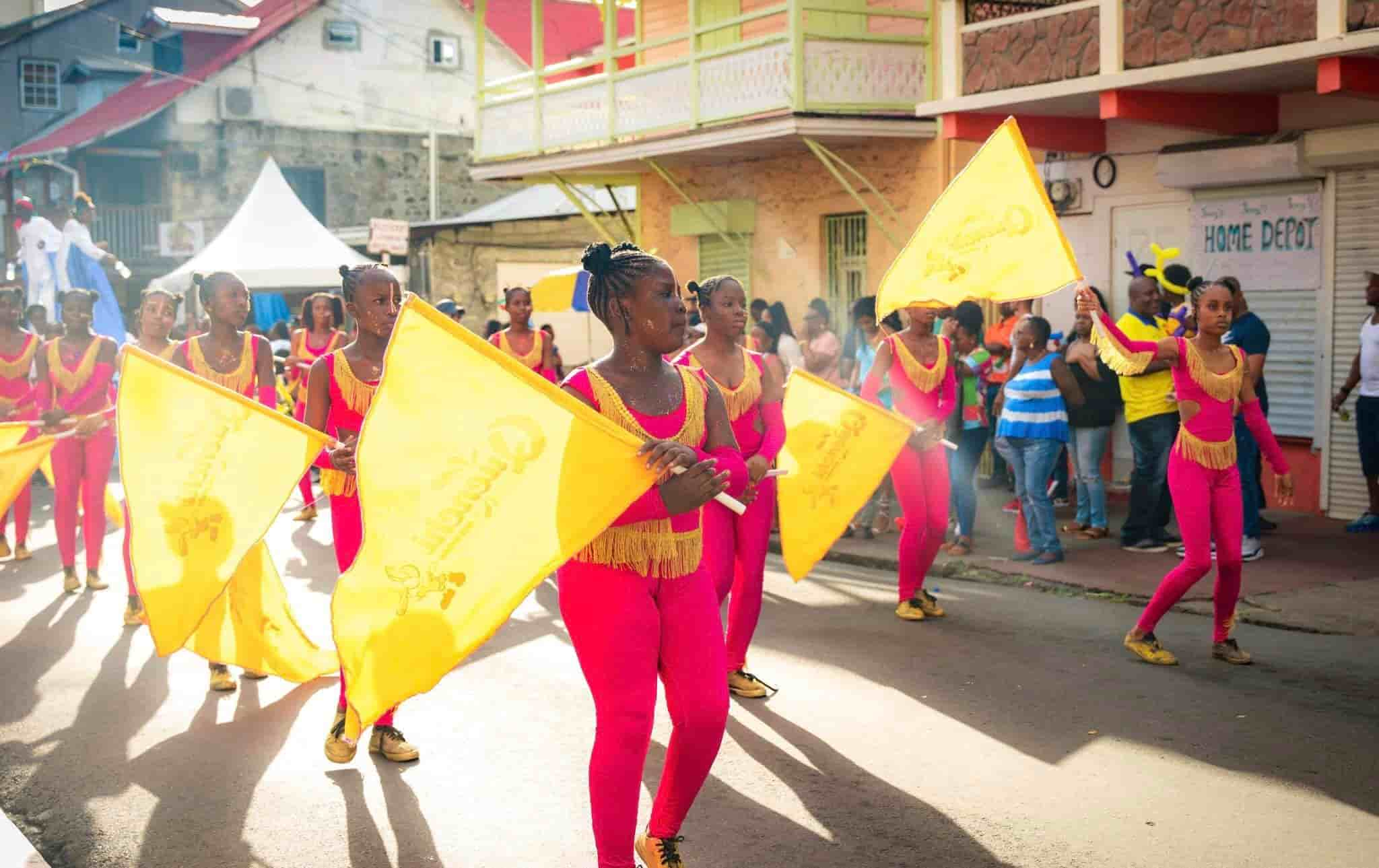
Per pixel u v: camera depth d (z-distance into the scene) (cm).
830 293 1692
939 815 495
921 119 1519
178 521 604
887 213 1586
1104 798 510
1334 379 1161
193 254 3450
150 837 491
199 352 735
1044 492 998
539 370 1030
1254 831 474
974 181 705
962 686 673
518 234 2795
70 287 1852
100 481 970
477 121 2062
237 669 743
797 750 574
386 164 3634
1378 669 696
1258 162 1162
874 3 1677
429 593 392
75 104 4203
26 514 1124
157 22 3734
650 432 391
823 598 920
